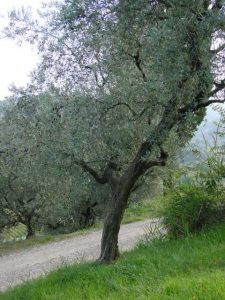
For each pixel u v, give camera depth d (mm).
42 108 8062
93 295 6230
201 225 9273
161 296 5207
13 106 10469
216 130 9586
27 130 8641
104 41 7148
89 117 7484
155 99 6859
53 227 22859
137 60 7141
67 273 7688
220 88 6496
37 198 19516
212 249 7102
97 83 7734
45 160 8016
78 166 8203
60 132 7820
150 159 7910
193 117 6746
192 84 6430
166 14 6367
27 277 10531
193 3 5938
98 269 7512
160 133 7062
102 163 8461
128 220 17172
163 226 9633
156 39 5793
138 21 6457
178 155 9031
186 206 9352
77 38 7469
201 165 9891
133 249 9219
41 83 8148
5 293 8141
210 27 5805
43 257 13242
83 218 21906
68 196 11438
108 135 7660
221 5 5973
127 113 7691
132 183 8227
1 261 13398
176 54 5852
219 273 5676
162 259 7180
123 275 6844
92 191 18297
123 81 7418
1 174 16516
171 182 10180
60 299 6512
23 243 15805
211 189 9648
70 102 7633
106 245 8398
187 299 4949
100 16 6750
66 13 6719
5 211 21906
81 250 13422
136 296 5641
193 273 6086
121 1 6438
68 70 7848
